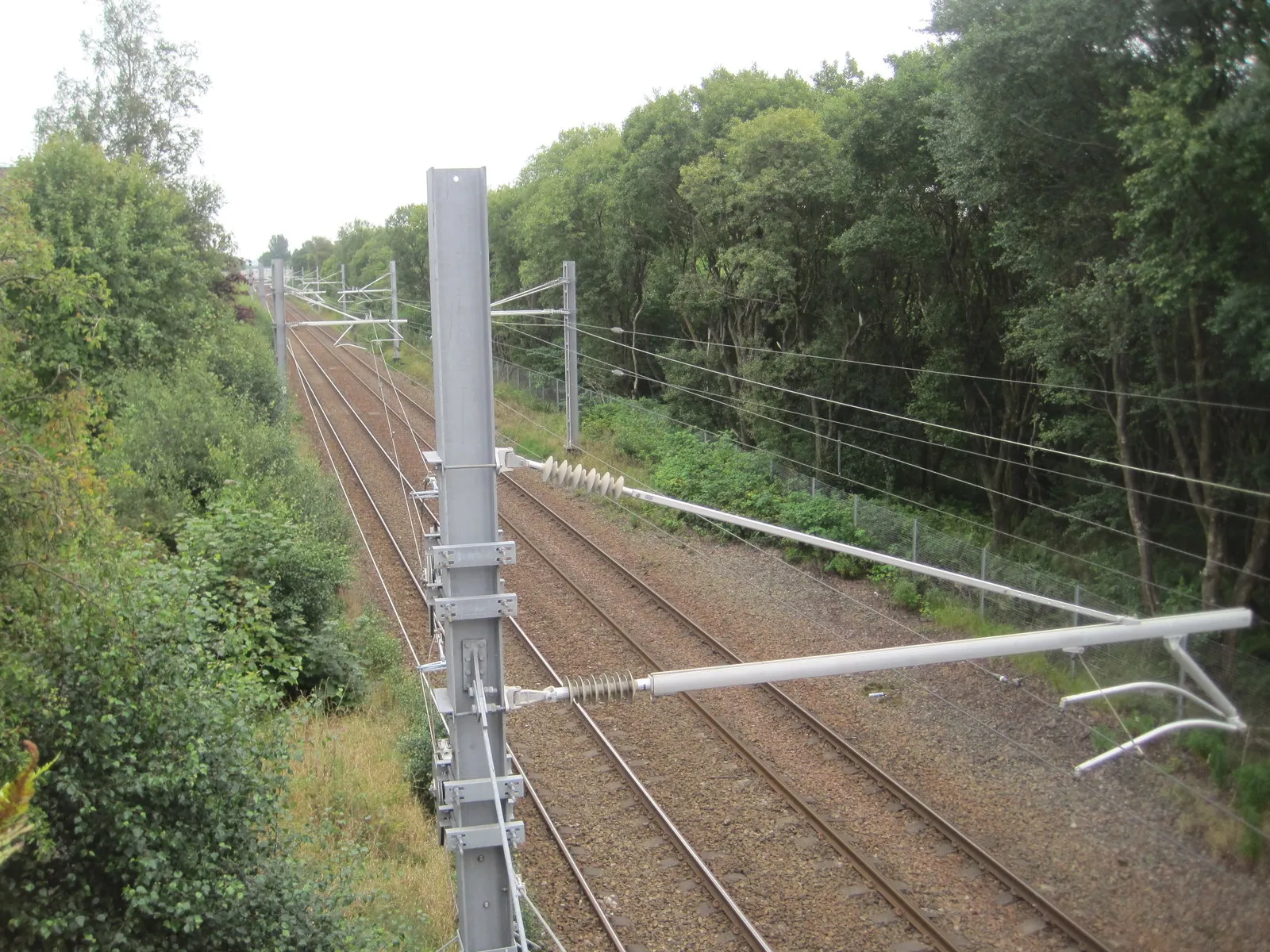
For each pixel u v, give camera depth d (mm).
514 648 18984
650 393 41469
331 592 17688
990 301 24578
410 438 37469
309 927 8445
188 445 20562
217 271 35125
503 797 7211
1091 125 15836
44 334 12570
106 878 7801
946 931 10445
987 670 17531
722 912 10922
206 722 8617
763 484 27234
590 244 38562
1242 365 14922
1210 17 13367
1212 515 15992
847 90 28453
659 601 21047
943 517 26641
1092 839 12148
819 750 14586
